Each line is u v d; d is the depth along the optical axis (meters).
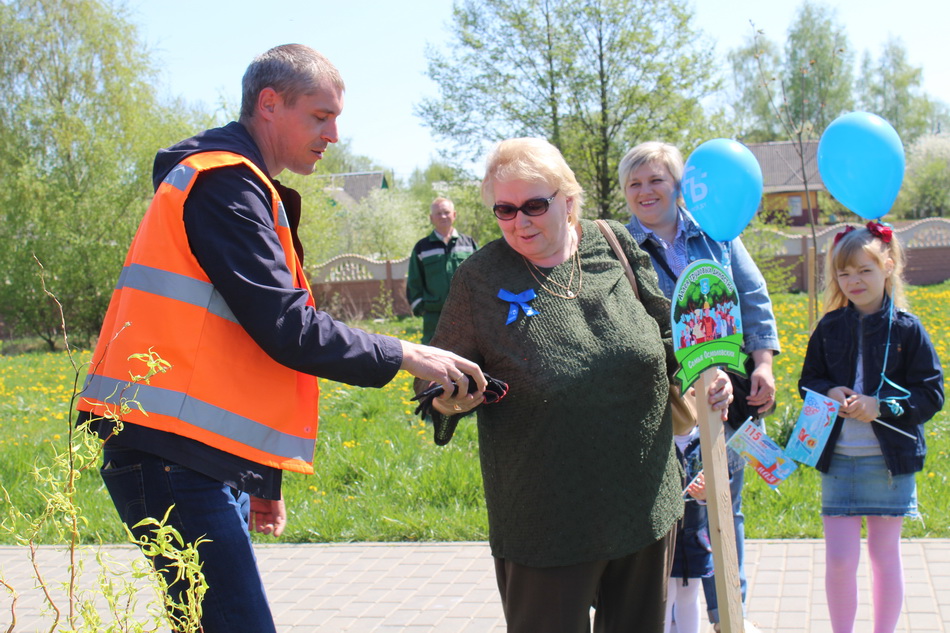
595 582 2.47
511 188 2.43
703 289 2.60
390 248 40.88
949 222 23.00
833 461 3.47
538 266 2.54
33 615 4.14
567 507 2.40
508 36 19.44
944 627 3.67
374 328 18.75
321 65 2.50
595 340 2.45
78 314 21.62
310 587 4.56
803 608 3.97
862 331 3.47
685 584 3.35
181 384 2.27
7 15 22.14
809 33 53.66
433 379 2.33
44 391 10.81
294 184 23.14
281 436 2.42
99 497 5.91
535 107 19.77
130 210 22.02
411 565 4.79
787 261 22.66
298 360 2.26
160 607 2.01
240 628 2.28
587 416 2.40
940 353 9.66
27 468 6.45
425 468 6.16
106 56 22.31
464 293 2.55
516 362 2.42
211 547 2.27
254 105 2.49
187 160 2.35
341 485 6.10
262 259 2.27
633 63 19.09
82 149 21.69
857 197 3.54
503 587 2.63
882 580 3.42
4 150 21.53
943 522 4.75
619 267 2.67
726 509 2.66
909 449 3.34
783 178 54.25
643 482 2.49
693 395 3.01
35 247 20.86
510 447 2.45
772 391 3.41
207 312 2.31
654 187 3.45
